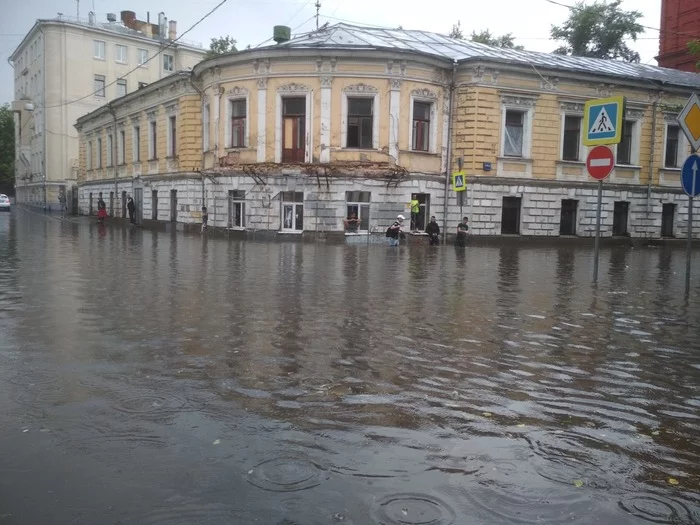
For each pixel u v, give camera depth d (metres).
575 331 7.22
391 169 26.89
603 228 30.91
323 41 28.34
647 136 31.69
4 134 88.06
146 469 3.28
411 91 27.34
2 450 3.49
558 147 29.72
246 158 28.42
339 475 3.26
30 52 67.38
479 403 4.51
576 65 32.50
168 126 35.09
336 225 26.98
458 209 28.58
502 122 28.58
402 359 5.74
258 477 3.22
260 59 27.36
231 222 29.34
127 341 6.24
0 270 12.47
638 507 3.01
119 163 42.62
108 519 2.79
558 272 14.50
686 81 34.22
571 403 4.56
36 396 4.43
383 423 4.05
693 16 39.28
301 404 4.39
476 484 3.21
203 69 30.06
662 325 7.65
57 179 61.16
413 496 3.06
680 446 3.79
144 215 37.97
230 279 11.66
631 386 5.02
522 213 29.25
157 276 11.91
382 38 30.39
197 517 2.81
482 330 7.19
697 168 10.13
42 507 2.88
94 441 3.64
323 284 11.17
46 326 6.93
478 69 27.75
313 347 6.14
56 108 60.41
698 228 33.00
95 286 10.32
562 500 3.06
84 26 60.91
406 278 12.51
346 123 27.17
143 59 65.69
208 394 4.56
